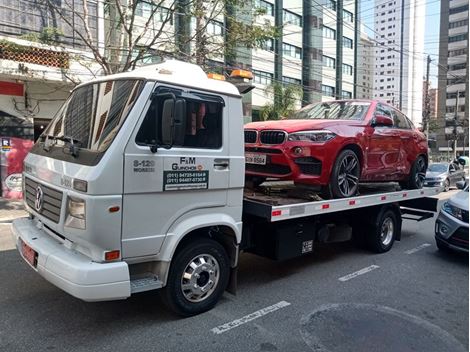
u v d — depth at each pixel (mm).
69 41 13156
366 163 6488
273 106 25719
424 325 4293
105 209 3449
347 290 5215
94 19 13578
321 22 38000
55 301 4543
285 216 4875
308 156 5535
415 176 8055
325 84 39594
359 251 7133
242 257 6574
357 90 44719
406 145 7641
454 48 72562
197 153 4039
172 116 3682
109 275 3451
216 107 4234
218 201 4285
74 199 3520
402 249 7414
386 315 4500
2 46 11672
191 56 12281
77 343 3650
